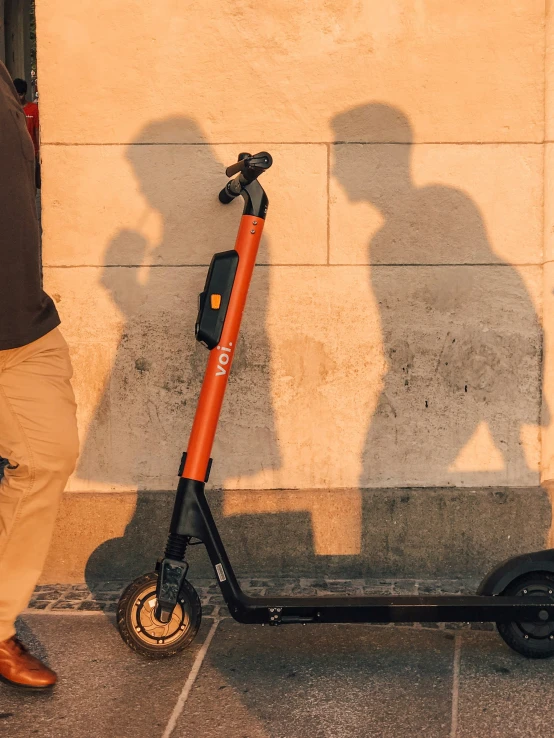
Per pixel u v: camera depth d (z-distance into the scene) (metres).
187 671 3.03
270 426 3.88
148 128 3.75
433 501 3.88
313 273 3.83
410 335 3.86
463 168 3.80
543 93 3.77
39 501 2.84
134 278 3.81
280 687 2.92
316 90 3.75
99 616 3.50
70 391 2.93
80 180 3.77
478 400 3.89
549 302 3.88
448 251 3.83
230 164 3.77
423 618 3.00
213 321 3.07
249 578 3.89
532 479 3.92
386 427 3.89
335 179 3.79
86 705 2.81
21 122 2.78
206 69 3.73
